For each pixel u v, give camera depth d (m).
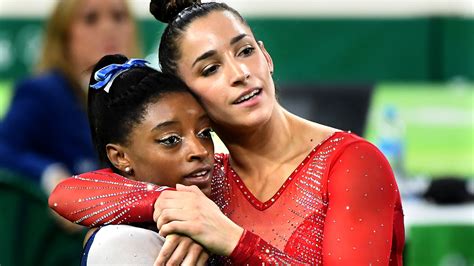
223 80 6.67
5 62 21.17
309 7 23.39
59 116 12.71
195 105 6.70
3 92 20.86
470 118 20.75
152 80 6.74
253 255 6.33
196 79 6.78
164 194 6.46
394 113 16.22
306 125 7.12
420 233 12.20
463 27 22.09
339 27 22.19
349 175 6.68
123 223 6.59
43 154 12.73
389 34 22.17
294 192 6.89
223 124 6.84
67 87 12.84
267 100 6.72
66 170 12.68
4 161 12.41
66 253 10.84
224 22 6.80
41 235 10.82
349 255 6.46
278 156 7.04
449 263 12.25
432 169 19.06
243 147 7.07
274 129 7.00
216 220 6.34
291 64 22.23
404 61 22.28
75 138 12.78
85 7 12.84
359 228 6.54
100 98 6.90
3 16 21.09
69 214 6.78
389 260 6.76
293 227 6.80
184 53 6.82
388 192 6.70
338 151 6.81
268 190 7.00
